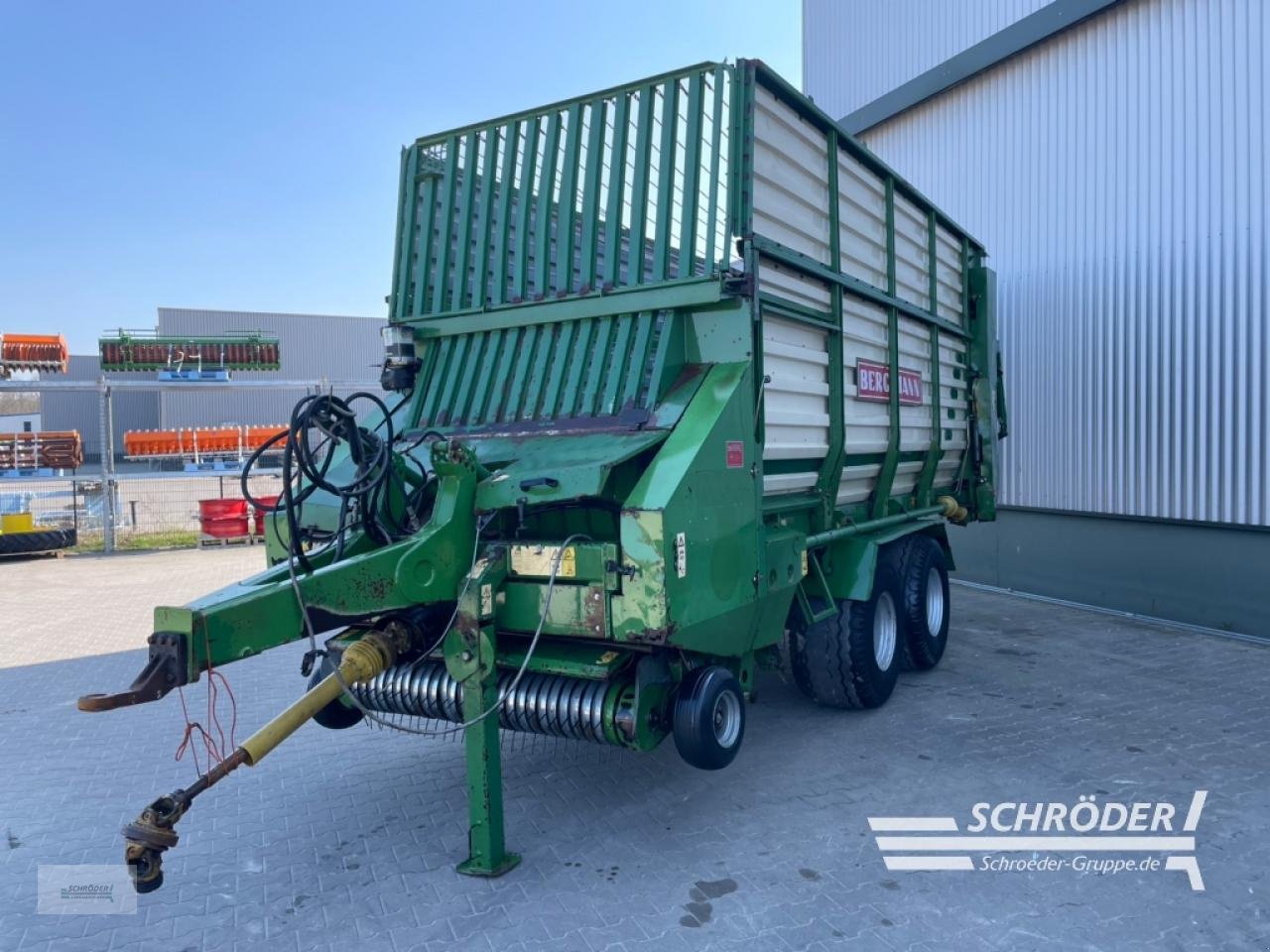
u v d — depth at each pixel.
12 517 14.34
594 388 4.54
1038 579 10.17
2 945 3.38
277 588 3.46
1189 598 8.56
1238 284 7.90
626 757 5.23
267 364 23.45
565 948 3.28
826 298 5.40
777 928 3.39
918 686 6.64
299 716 3.47
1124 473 9.03
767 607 4.68
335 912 3.57
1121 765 5.00
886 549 6.52
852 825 4.28
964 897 3.61
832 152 5.44
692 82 4.48
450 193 5.23
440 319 5.19
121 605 10.39
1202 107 8.17
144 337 22.84
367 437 4.17
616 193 4.63
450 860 4.00
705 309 4.46
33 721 6.13
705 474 3.94
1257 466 7.81
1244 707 6.03
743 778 4.88
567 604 3.78
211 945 3.35
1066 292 9.61
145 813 3.00
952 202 11.12
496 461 4.33
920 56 11.34
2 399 38.44
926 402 7.29
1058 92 9.59
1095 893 3.63
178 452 20.20
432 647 4.22
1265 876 3.75
